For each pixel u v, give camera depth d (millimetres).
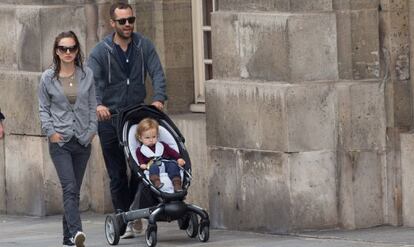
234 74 22281
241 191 22234
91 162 25328
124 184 22078
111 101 21953
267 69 21703
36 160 25438
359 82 21641
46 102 20484
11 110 25688
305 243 20766
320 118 21516
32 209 25703
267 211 21844
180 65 24844
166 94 23156
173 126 21469
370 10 21672
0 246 22125
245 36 21984
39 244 22281
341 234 21375
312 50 21453
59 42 20328
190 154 23922
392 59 21719
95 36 25203
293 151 21406
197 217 21594
